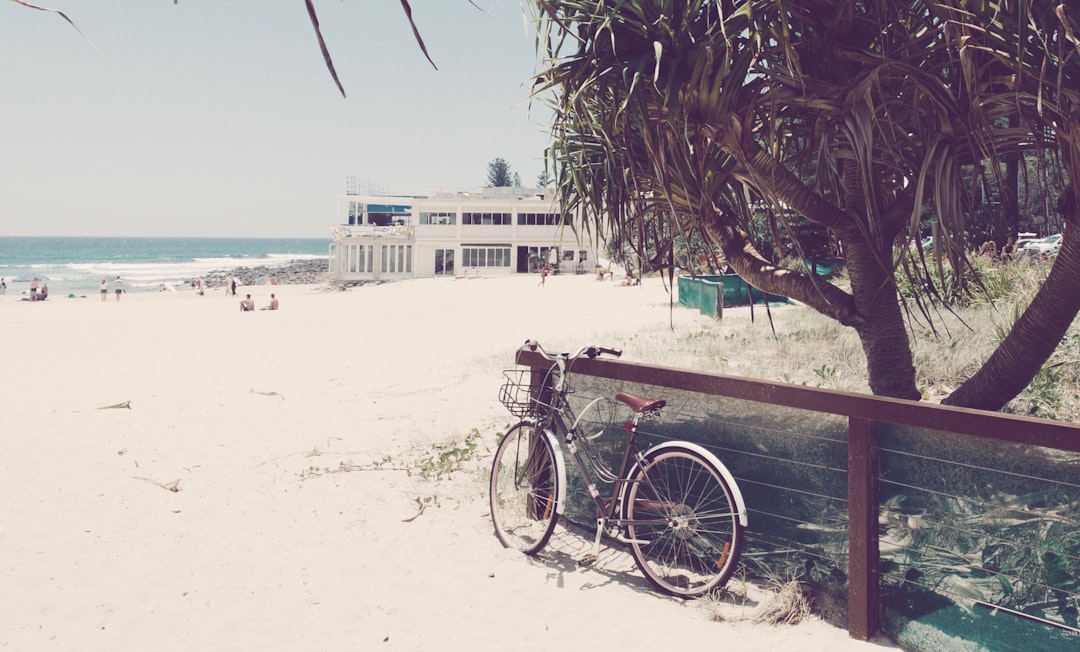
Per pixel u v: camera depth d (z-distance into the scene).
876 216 4.43
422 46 0.99
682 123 4.46
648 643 3.53
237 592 4.29
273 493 6.13
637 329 16.17
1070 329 7.24
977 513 3.22
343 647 3.62
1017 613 3.11
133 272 108.81
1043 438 2.93
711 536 4.17
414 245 63.91
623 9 4.27
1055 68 3.63
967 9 3.84
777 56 4.57
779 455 3.95
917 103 4.38
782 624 3.66
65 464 7.10
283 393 10.91
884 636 3.50
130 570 4.62
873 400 3.42
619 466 4.75
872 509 3.49
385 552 4.82
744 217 5.68
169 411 9.72
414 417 8.91
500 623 3.82
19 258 154.00
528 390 5.07
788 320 13.59
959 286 4.21
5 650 3.63
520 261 64.62
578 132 5.08
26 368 14.08
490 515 5.41
